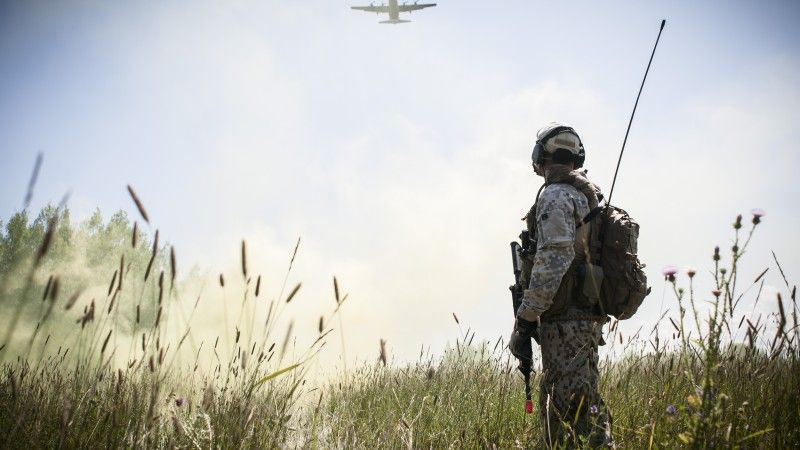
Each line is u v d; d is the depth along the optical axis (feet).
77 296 5.13
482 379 11.24
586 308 8.18
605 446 7.14
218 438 7.22
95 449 6.61
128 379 7.08
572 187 8.54
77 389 7.16
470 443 8.64
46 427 7.00
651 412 7.50
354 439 9.04
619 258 8.14
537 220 8.36
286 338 6.80
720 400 5.44
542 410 8.13
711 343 5.30
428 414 10.03
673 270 5.51
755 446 6.20
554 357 8.11
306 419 9.71
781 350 6.26
